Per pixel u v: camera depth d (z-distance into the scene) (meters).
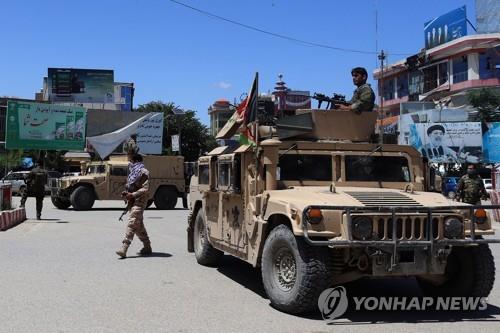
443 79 52.09
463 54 49.16
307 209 5.50
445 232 5.75
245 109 6.98
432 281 6.58
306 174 6.91
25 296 6.76
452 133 38.88
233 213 7.57
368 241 5.48
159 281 7.81
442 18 52.88
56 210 22.56
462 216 5.83
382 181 7.06
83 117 31.81
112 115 36.12
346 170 7.01
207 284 7.65
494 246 12.00
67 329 5.40
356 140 7.28
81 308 6.22
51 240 12.20
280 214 6.16
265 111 7.05
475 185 13.31
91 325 5.54
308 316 5.94
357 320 5.83
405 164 7.23
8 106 30.38
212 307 6.34
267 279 6.26
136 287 7.38
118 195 23.03
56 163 45.69
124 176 23.14
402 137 42.66
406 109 47.84
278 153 6.73
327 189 6.53
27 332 5.29
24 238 12.47
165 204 24.03
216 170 8.17
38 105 30.89
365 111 7.31
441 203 6.05
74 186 22.59
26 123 30.66
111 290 7.16
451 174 39.03
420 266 5.71
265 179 6.73
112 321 5.70
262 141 6.70
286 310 6.00
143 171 9.97
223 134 8.09
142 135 37.22
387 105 60.34
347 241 5.41
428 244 5.63
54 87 67.88
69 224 16.08
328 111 7.19
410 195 6.34
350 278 5.90
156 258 9.86
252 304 6.50
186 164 24.41
